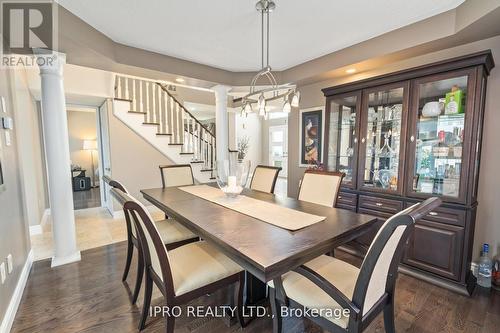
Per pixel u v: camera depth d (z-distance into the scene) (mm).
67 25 2064
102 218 4273
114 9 2043
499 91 2162
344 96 2875
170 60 3107
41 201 4051
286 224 1581
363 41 2693
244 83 3754
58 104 2516
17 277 2094
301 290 1350
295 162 4051
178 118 4805
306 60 3275
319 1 1941
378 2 1965
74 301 1993
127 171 4301
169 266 1390
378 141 2707
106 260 2709
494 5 1709
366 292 1131
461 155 2074
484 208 2273
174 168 3301
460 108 2109
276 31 2453
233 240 1327
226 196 2410
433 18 2193
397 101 2529
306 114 3807
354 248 2791
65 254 2654
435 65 2125
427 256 2236
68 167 2658
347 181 2941
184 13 2111
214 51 2957
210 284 1536
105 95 4008
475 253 2309
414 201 2324
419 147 2342
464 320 1774
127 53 2787
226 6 2002
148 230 1339
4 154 2014
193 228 1623
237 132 8859
